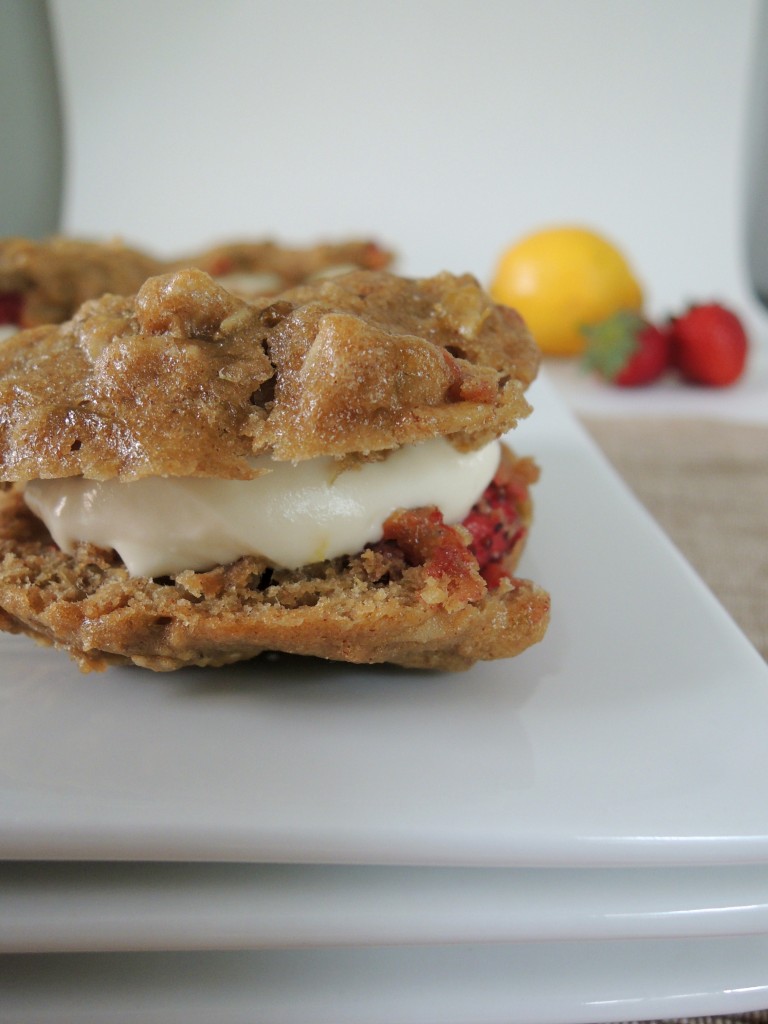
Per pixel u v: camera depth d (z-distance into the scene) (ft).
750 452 1.24
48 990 0.49
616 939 0.50
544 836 0.49
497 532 0.67
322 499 0.61
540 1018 0.50
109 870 0.50
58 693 0.59
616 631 0.67
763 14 2.11
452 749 0.55
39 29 2.37
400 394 0.57
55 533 0.62
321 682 0.61
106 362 0.57
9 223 2.45
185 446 0.54
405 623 0.57
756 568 0.94
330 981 0.51
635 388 1.61
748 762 0.54
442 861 0.48
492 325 0.66
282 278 1.65
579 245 1.76
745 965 0.52
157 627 0.58
